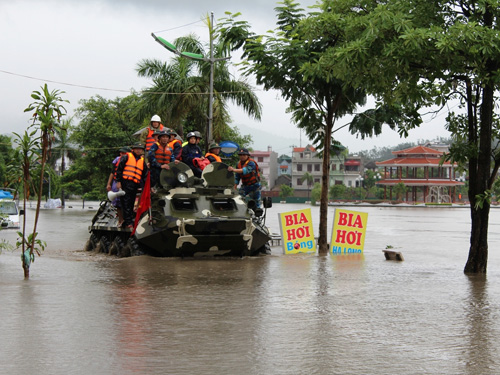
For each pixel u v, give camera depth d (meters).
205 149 31.47
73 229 29.53
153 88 33.28
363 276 13.20
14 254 17.34
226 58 29.75
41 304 9.72
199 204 16.08
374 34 13.09
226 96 32.69
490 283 12.37
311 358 6.92
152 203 15.95
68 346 7.32
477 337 7.91
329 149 18.73
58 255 17.45
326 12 15.25
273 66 17.19
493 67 13.59
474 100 15.17
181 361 6.77
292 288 11.47
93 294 10.62
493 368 6.64
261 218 17.77
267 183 131.38
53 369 6.47
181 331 8.06
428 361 6.86
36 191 12.62
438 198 97.69
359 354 7.09
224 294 10.73
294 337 7.81
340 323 8.60
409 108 16.66
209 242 15.70
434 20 13.79
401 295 10.86
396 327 8.40
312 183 124.81
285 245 17.92
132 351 7.13
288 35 18.14
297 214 18.09
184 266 14.48
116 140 52.31
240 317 8.91
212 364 6.67
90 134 52.97
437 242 23.44
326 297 10.57
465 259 17.09
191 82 32.44
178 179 16.03
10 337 7.70
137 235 15.70
